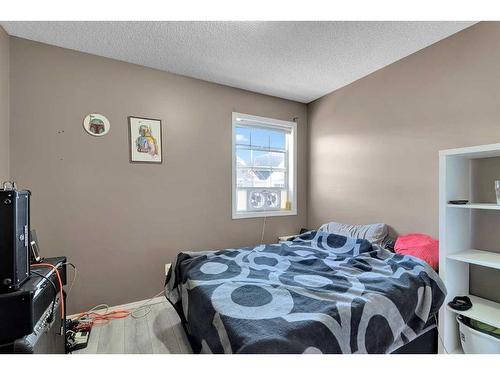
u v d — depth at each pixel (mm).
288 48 2072
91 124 2143
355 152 2723
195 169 2635
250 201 3105
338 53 2150
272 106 3141
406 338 1314
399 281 1432
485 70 1688
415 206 2148
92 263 2156
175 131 2525
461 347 1548
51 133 2006
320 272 1646
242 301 1223
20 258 1085
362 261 1791
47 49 1990
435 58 1983
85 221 2131
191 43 1999
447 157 1560
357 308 1161
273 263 1868
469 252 1622
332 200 3031
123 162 2277
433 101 2000
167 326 1956
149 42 1983
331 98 3027
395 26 1781
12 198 1037
